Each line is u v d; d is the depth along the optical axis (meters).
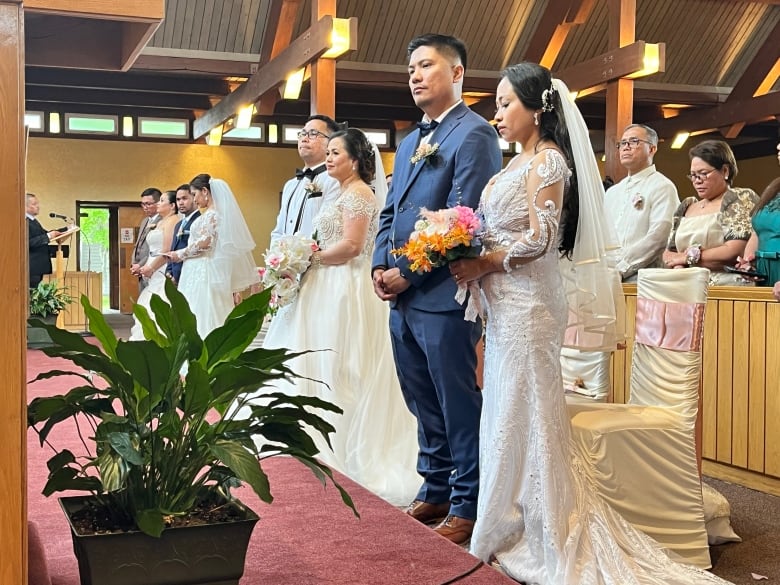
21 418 1.53
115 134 15.89
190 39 13.56
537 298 2.68
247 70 13.80
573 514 2.61
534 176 2.67
